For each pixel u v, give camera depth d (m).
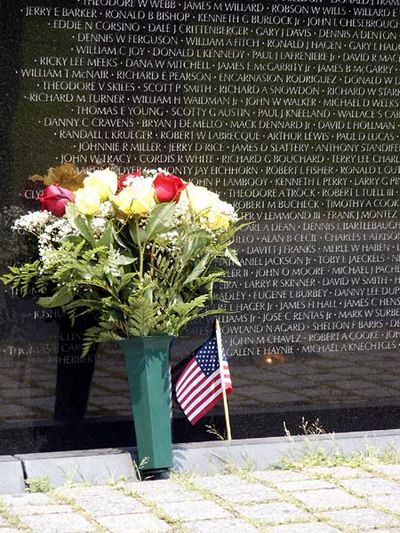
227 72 7.80
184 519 6.20
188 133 7.76
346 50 7.99
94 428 7.64
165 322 7.04
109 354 7.64
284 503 6.50
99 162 7.62
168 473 7.17
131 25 7.61
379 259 8.16
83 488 6.87
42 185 7.52
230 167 7.86
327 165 8.02
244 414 7.95
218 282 7.89
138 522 6.16
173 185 7.03
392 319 8.20
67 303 7.27
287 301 8.02
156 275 7.11
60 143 7.54
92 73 7.57
